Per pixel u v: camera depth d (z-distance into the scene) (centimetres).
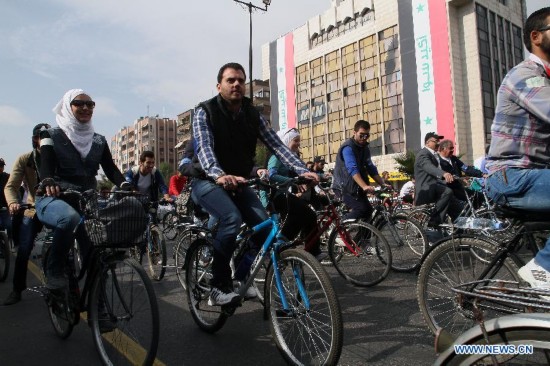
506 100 242
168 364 284
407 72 3712
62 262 311
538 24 237
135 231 266
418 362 271
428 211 630
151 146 10069
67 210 301
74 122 347
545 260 194
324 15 4544
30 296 490
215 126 326
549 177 222
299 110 4819
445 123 3491
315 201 539
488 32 3609
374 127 4000
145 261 652
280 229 297
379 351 291
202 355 298
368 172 579
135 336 261
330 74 4444
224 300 300
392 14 3828
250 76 1744
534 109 223
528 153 235
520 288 172
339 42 4322
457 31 3541
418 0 3641
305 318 268
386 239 496
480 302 187
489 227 269
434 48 3553
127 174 634
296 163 325
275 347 309
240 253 320
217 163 297
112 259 274
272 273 287
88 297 292
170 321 380
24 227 454
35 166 398
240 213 305
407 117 3709
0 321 393
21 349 320
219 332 346
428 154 618
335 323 241
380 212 565
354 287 477
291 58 4903
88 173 354
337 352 240
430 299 303
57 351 315
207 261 346
